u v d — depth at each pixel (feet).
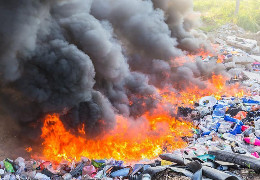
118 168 20.35
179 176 17.83
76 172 20.24
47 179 19.20
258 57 47.24
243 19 66.23
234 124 26.76
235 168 18.63
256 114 28.32
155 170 18.24
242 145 23.39
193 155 20.68
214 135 25.41
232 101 30.81
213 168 17.70
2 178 18.95
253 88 35.24
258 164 18.07
